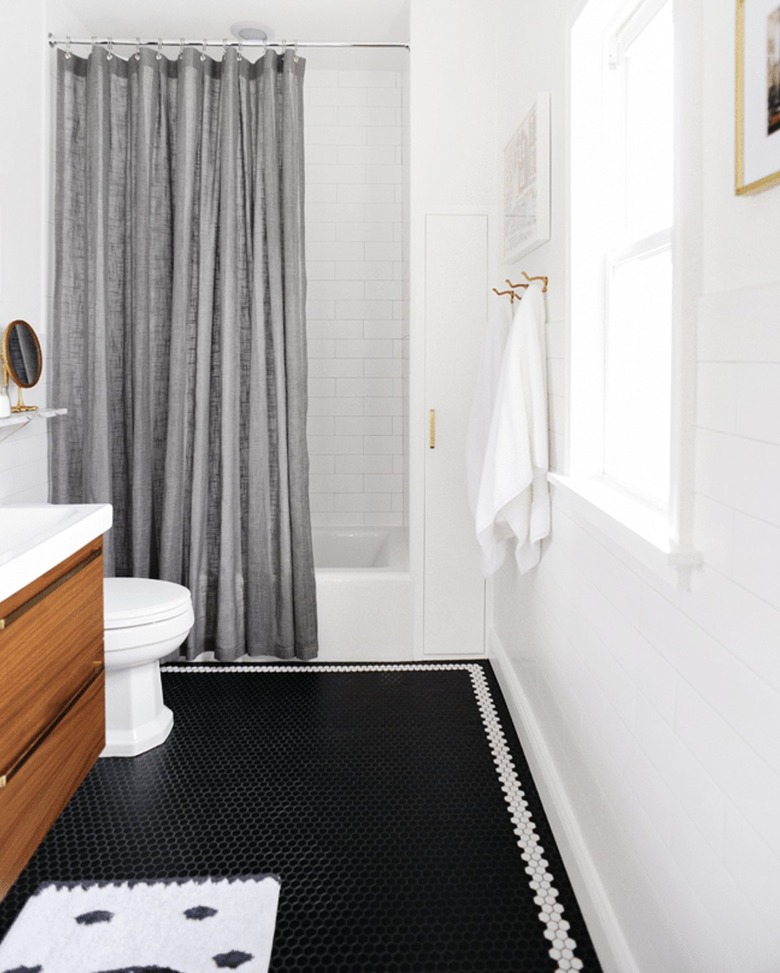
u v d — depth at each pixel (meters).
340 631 3.44
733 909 1.11
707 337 1.19
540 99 2.32
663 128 1.91
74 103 3.20
